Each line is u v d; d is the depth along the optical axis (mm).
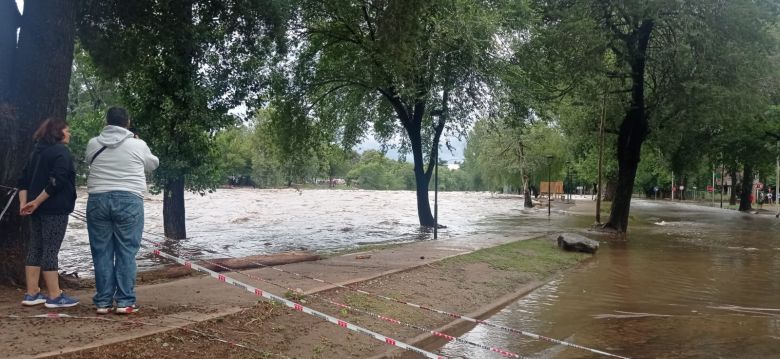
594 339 7055
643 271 12617
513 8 19141
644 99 22859
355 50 19875
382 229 21875
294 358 5426
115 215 5680
